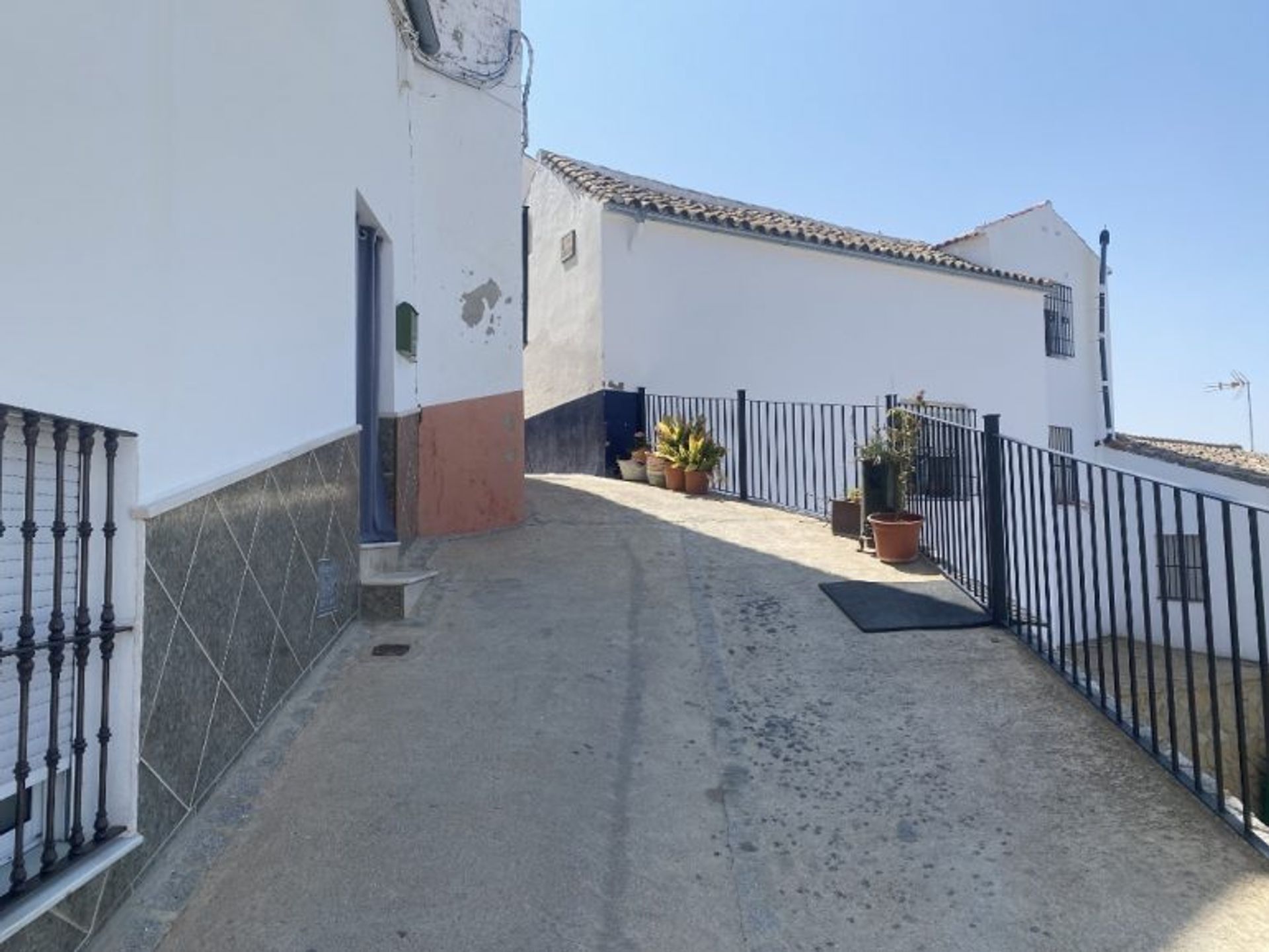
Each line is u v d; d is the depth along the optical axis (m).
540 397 12.52
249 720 3.44
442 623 4.99
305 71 4.13
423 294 6.75
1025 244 15.41
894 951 2.53
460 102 7.22
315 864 2.80
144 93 2.68
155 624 2.68
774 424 9.98
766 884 2.83
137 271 2.63
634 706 4.05
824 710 4.03
